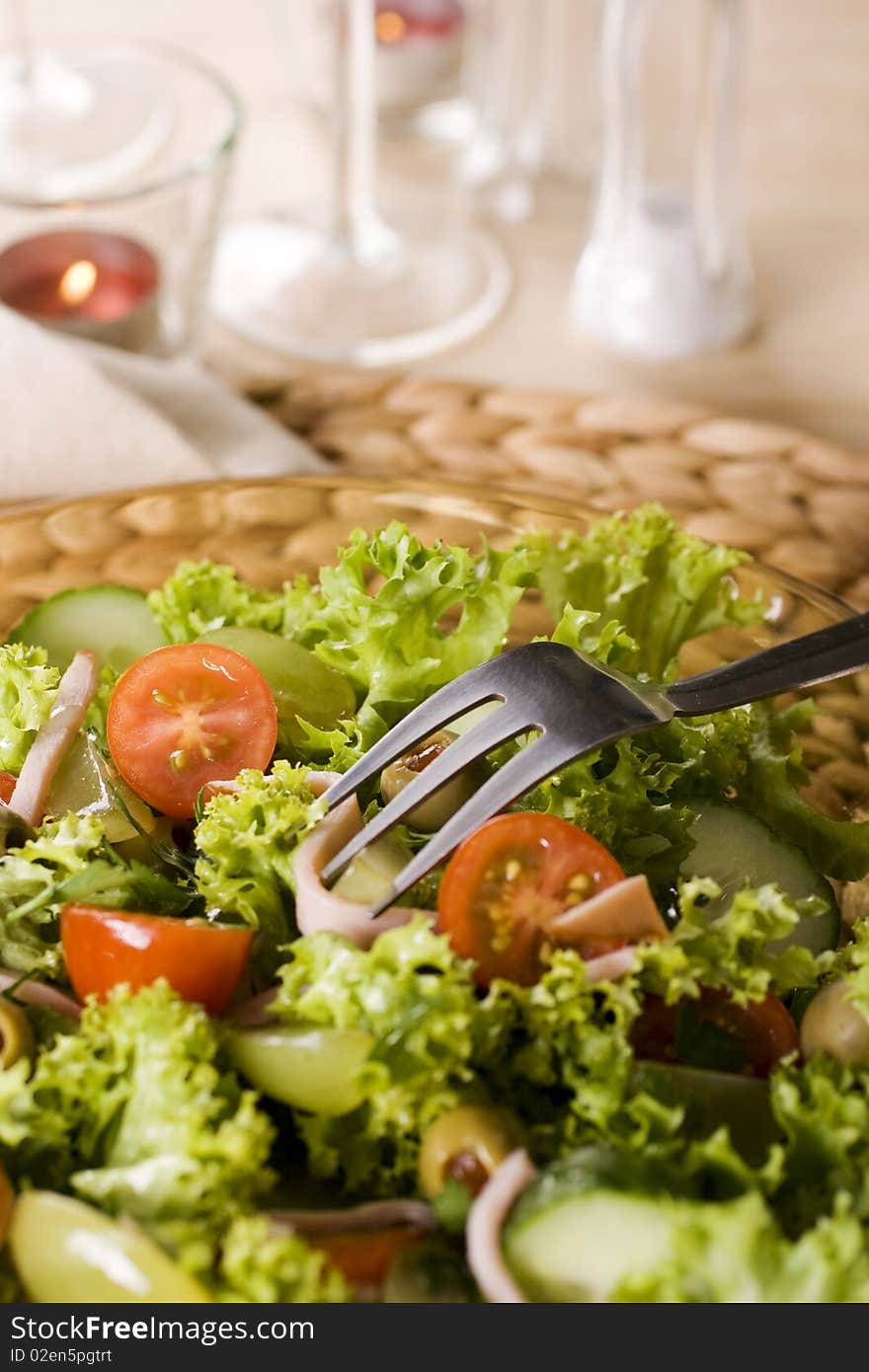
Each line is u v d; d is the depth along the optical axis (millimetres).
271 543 525
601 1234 412
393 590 489
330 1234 425
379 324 717
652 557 512
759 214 742
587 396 628
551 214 774
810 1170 426
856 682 502
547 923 439
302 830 455
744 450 608
